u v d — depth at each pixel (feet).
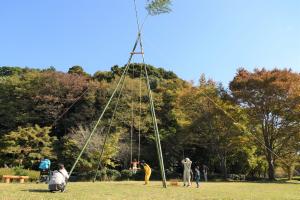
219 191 60.13
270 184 96.32
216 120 140.05
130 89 159.33
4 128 156.56
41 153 135.03
